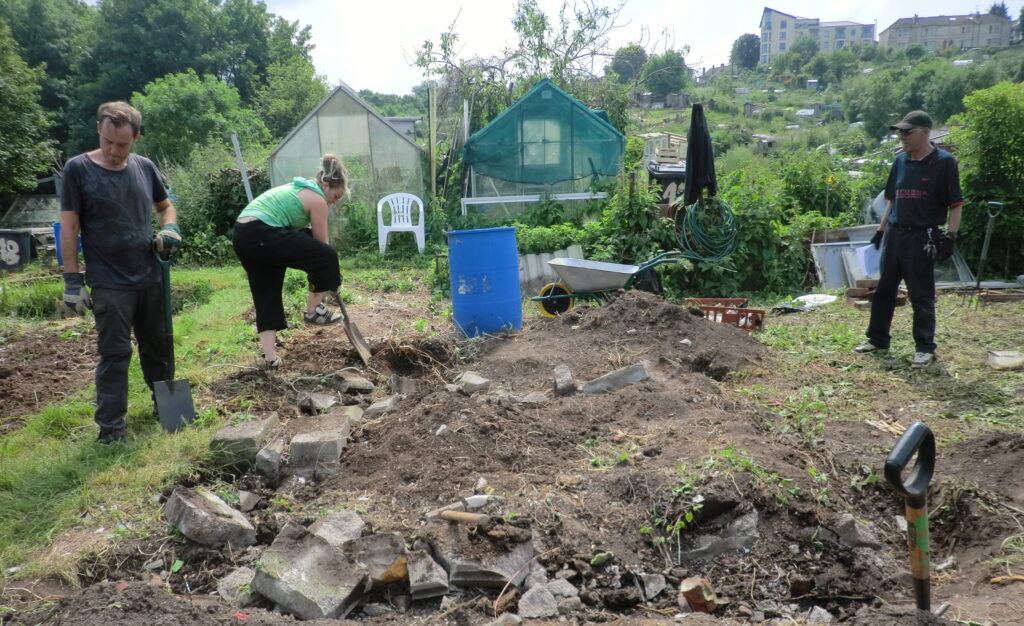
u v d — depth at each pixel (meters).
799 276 9.80
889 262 5.88
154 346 4.67
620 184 10.41
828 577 2.87
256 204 5.13
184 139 29.41
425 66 17.83
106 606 2.47
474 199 13.75
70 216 4.02
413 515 3.24
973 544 3.08
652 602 2.78
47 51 37.31
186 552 3.17
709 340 6.19
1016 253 9.62
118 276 4.18
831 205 11.95
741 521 3.06
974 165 9.67
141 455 3.95
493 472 3.63
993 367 5.56
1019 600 2.49
